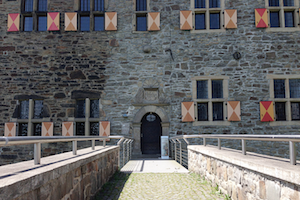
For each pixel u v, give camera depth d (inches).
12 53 407.2
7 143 64.3
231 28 402.9
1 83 402.6
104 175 175.3
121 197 150.1
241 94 393.1
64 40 410.3
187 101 396.2
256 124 386.0
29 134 394.3
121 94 401.4
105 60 407.2
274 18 412.8
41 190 76.5
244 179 114.8
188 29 403.2
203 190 159.5
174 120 394.6
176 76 402.0
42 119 397.1
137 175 217.0
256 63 396.8
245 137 119.0
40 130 405.4
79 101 410.3
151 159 350.0
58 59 406.9
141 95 400.2
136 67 405.4
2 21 413.7
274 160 106.8
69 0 415.8
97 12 414.3
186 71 402.3
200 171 198.8
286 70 393.7
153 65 405.1
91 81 403.5
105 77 404.5
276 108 396.5
